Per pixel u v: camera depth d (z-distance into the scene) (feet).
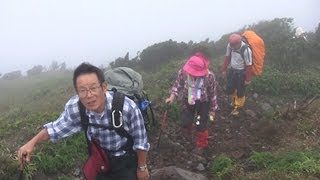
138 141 7.22
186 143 13.67
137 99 9.75
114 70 10.03
